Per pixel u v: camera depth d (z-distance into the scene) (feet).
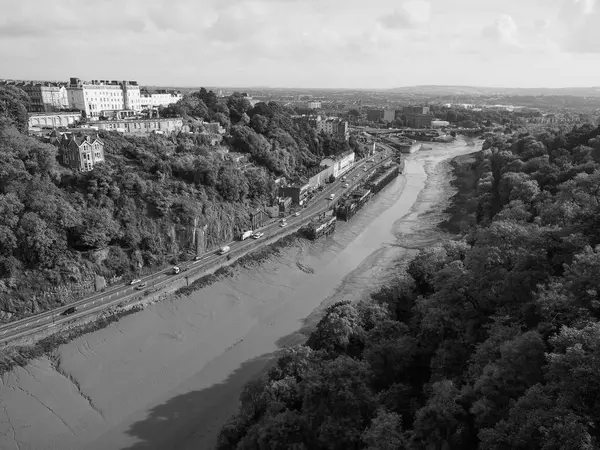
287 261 419.13
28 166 334.85
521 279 193.77
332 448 162.61
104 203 350.64
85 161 375.25
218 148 539.29
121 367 264.52
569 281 168.25
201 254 395.14
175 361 274.36
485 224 414.82
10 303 283.38
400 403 180.14
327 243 473.26
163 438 218.79
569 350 123.85
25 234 298.15
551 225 251.39
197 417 232.32
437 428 149.28
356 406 171.32
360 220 558.97
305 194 588.09
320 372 194.70
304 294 366.02
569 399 121.08
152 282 338.75
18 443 211.41
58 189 341.62
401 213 598.75
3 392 237.45
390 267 412.57
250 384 223.51
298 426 172.96
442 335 207.72
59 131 432.25
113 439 217.15
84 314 292.61
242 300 347.77
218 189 444.14
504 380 143.84
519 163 539.29
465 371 176.96
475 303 206.90
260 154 580.30
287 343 295.48
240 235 439.22
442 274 227.40
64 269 307.37
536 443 118.93
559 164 501.97
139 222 361.30
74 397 240.12
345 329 235.40
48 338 274.77
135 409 236.43
